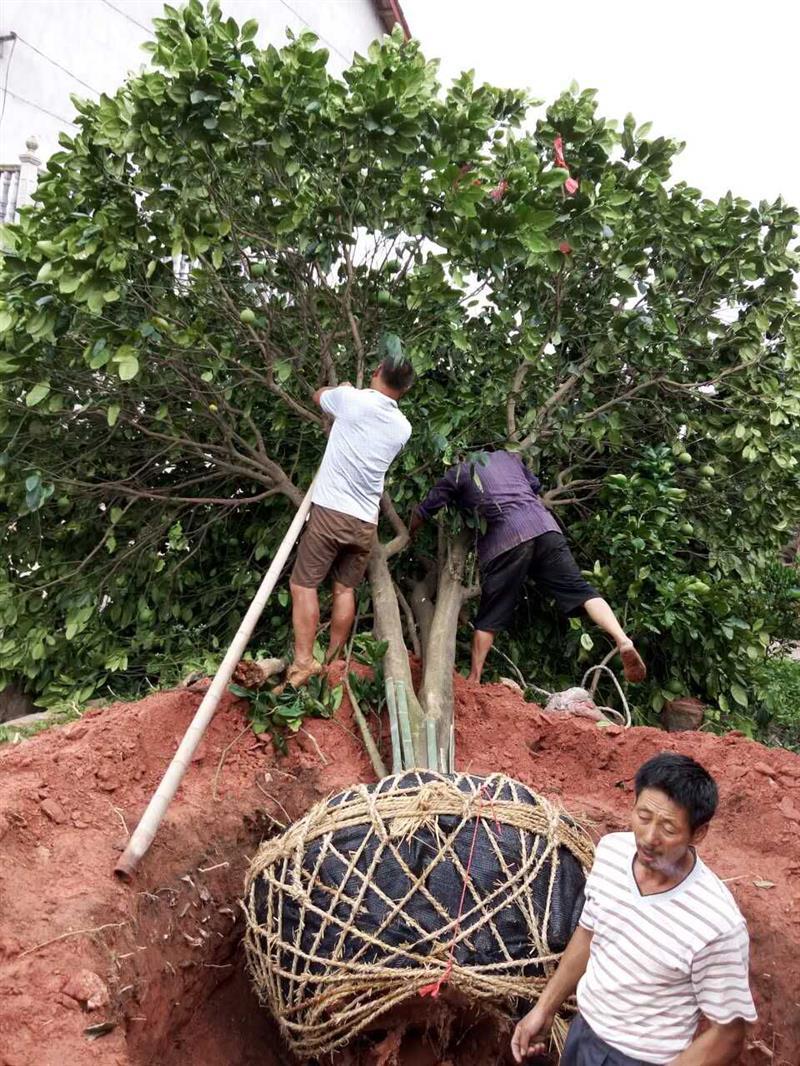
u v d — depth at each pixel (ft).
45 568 18.66
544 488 20.84
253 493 19.86
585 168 18.61
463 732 15.70
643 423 20.10
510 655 19.89
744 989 7.59
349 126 14.85
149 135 14.38
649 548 18.54
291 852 10.69
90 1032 8.36
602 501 19.76
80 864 10.59
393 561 19.27
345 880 10.10
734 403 19.56
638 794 7.73
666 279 19.10
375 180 15.43
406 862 10.22
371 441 14.32
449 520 17.42
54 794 11.55
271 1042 12.24
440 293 15.44
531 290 17.16
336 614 15.12
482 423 17.92
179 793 12.91
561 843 10.89
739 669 20.15
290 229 15.02
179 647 19.22
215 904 12.08
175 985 10.93
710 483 19.63
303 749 14.48
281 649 18.47
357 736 14.99
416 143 15.14
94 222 14.58
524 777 15.05
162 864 11.52
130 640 19.39
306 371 18.03
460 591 17.31
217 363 15.79
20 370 15.51
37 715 18.02
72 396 16.44
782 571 23.85
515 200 15.20
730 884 12.41
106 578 18.45
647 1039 7.91
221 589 19.35
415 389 17.71
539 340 16.84
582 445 20.38
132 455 18.42
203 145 14.65
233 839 12.84
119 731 13.07
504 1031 10.20
